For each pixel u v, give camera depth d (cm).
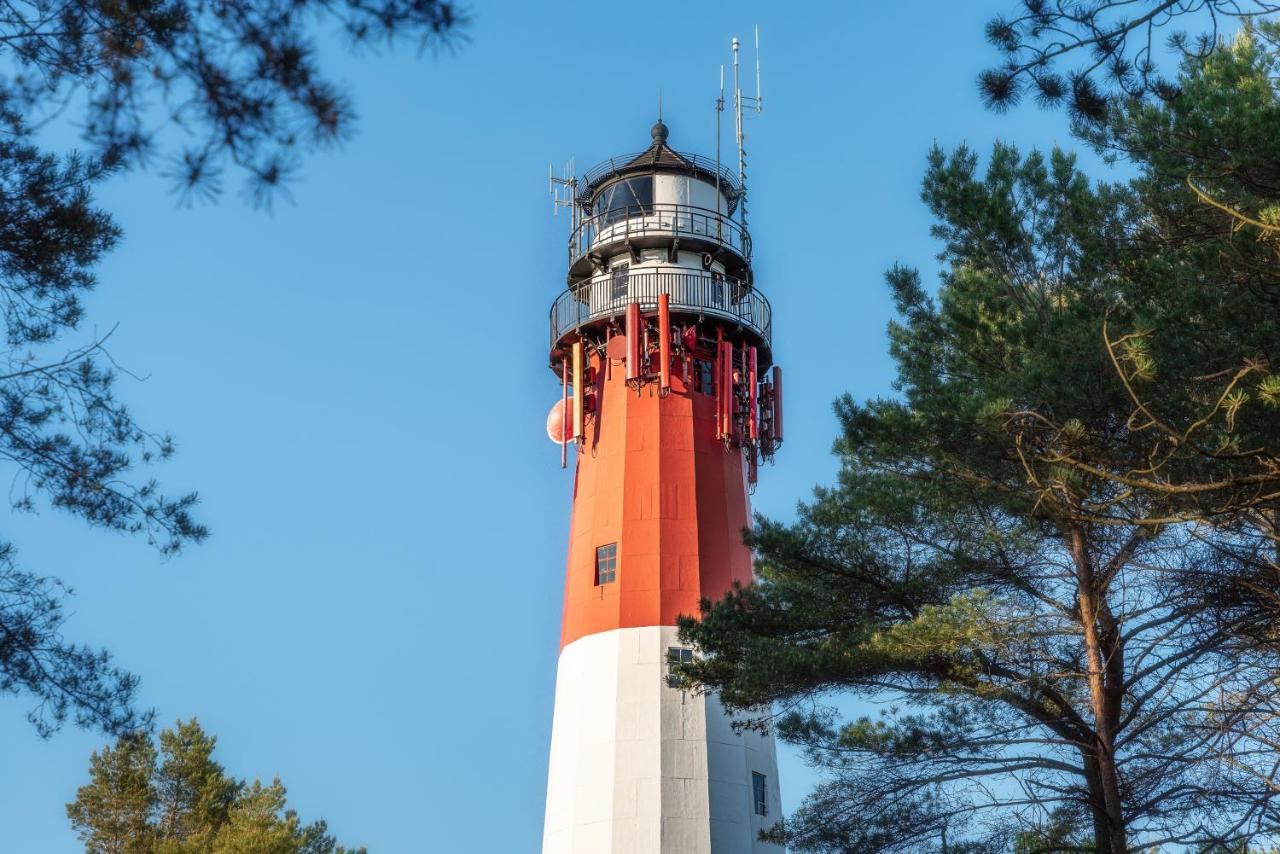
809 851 2888
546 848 4234
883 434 2592
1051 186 2903
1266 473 1973
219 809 5425
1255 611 2603
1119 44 1667
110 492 1970
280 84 1337
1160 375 2175
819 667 2817
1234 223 2181
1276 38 2848
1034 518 2603
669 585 4338
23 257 1989
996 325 2631
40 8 1578
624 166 4769
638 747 4153
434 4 1280
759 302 4750
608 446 4562
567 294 4759
